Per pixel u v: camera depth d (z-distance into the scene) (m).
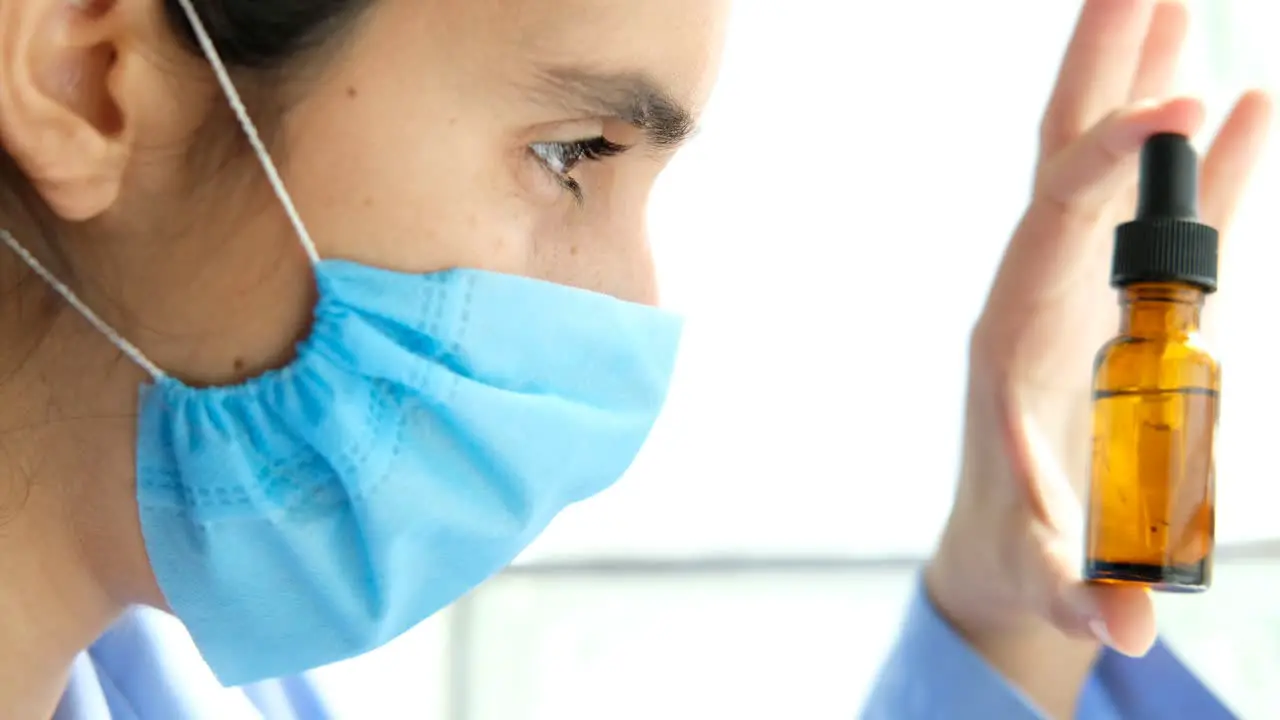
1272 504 1.29
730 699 1.57
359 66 0.54
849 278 1.53
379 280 0.56
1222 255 0.74
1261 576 1.28
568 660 1.63
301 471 0.59
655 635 1.61
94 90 0.52
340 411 0.57
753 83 1.56
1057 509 0.70
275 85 0.54
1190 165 0.57
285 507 0.59
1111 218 0.71
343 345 0.57
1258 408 1.29
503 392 0.61
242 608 0.61
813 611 1.55
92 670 0.73
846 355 1.54
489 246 0.59
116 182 0.53
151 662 0.80
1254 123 0.73
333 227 0.56
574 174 0.62
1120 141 0.63
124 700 0.78
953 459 1.49
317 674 0.93
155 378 0.56
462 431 0.61
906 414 1.51
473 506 0.62
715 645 1.58
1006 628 0.76
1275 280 1.29
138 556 0.59
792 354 1.55
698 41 0.58
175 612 0.61
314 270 0.56
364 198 0.56
